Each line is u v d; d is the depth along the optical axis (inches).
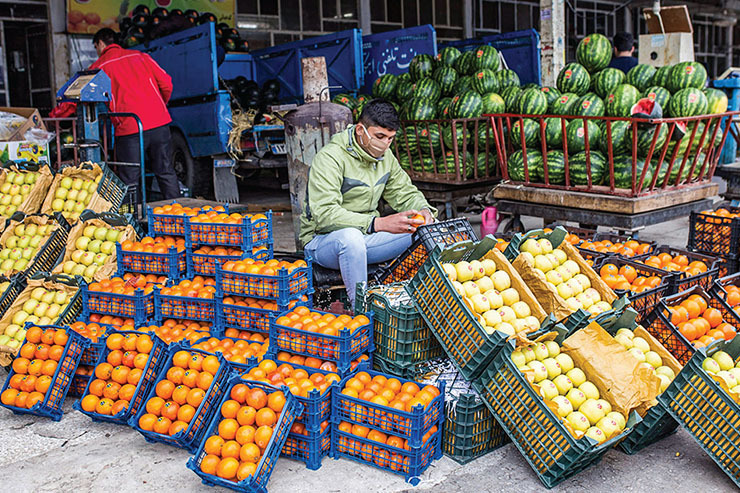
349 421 115.9
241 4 496.4
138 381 127.0
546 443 108.9
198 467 108.0
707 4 698.8
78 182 178.7
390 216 151.6
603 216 216.2
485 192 274.5
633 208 207.6
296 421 115.5
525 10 653.9
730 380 113.5
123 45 385.7
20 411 133.6
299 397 112.0
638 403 114.2
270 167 330.0
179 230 159.5
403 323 124.3
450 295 118.2
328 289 166.7
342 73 348.2
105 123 214.8
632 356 118.0
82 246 164.7
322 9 536.1
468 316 115.8
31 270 165.3
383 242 162.1
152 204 206.5
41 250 168.1
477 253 127.6
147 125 272.5
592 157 223.5
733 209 197.2
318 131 194.1
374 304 129.3
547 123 237.0
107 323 148.0
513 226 245.1
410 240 161.3
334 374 119.1
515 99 251.3
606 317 124.6
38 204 182.1
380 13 563.5
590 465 116.3
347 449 117.0
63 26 434.3
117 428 130.4
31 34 439.5
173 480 112.3
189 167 349.1
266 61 400.8
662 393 116.6
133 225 168.6
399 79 310.5
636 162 205.9
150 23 378.3
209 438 108.5
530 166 237.5
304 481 111.0
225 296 142.2
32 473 114.4
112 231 165.0
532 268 126.2
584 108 228.8
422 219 146.7
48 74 440.1
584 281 132.9
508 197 242.1
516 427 112.7
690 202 227.5
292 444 116.6
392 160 169.9
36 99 449.4
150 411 120.2
